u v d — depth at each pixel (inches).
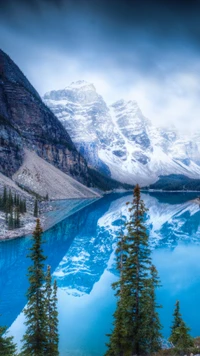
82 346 1501.0
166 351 1021.2
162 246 3690.9
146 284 1057.5
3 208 4384.8
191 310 1951.3
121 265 1307.8
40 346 1069.1
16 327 1673.2
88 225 4928.6
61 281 2434.8
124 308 1029.8
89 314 1862.7
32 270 1101.1
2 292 2192.4
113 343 1008.9
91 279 2485.2
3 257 2938.0
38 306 1095.6
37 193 7618.1
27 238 3516.2
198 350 955.3
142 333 1025.5
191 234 4458.7
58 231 4281.5
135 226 1082.7
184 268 2817.4
